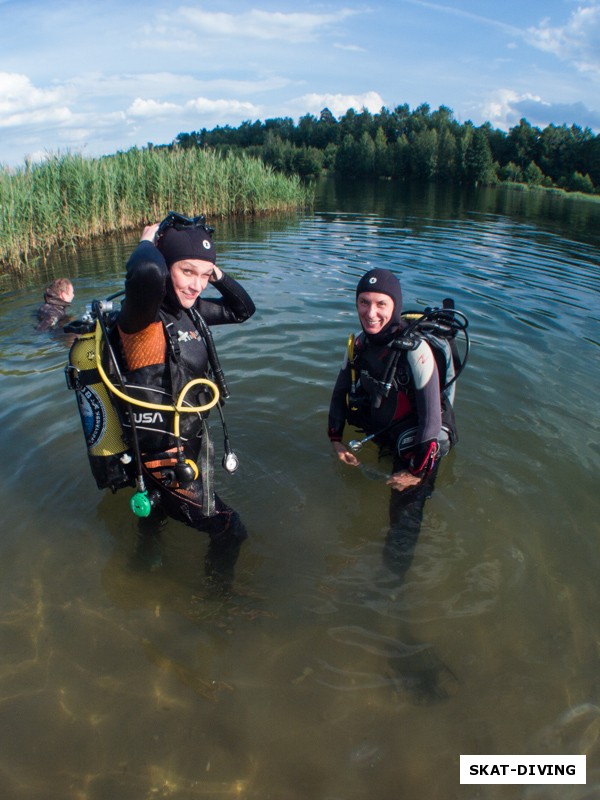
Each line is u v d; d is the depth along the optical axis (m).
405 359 3.05
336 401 3.47
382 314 3.04
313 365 4.78
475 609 2.43
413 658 2.20
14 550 2.72
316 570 2.66
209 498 2.49
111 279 8.01
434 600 2.48
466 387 4.44
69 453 3.47
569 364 4.99
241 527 2.67
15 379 4.59
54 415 3.93
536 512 3.04
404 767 1.82
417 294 7.21
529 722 1.96
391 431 3.27
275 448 3.63
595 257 10.38
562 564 2.69
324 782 1.78
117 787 1.76
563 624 2.36
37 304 6.85
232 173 15.34
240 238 11.56
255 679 2.11
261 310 6.23
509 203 23.12
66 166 11.04
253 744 1.89
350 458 3.32
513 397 4.29
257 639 2.29
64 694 2.05
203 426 2.53
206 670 2.15
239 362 4.82
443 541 2.83
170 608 2.43
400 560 2.70
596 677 2.13
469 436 3.74
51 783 1.77
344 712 1.99
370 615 2.40
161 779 1.78
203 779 1.78
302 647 2.25
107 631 2.31
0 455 3.45
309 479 3.34
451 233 13.08
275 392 4.32
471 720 1.97
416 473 3.02
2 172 9.80
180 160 14.04
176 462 2.39
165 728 1.94
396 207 19.69
